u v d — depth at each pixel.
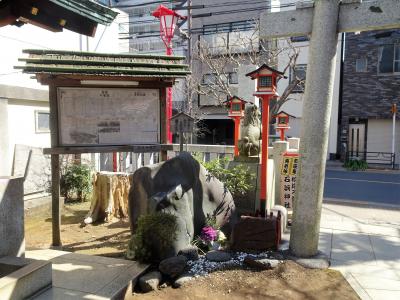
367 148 18.36
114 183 6.48
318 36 4.17
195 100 20.12
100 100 4.85
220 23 21.73
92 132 4.84
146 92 5.00
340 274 4.02
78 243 5.17
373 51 17.59
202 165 5.70
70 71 4.33
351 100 18.23
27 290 3.11
